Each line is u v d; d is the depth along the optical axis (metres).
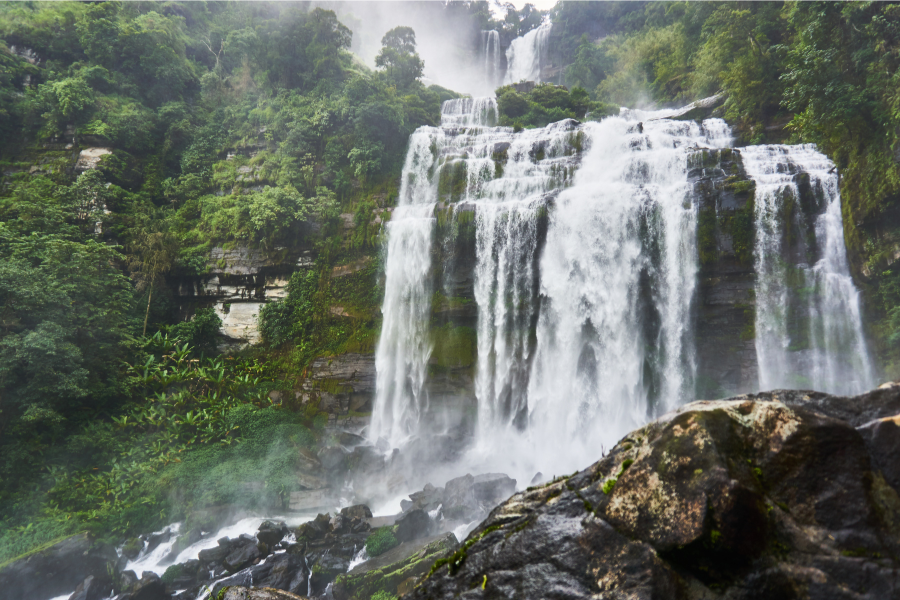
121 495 20.59
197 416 25.91
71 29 39.94
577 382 25.05
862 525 2.16
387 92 37.84
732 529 2.12
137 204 34.41
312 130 35.41
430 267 28.97
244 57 45.16
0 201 29.80
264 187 34.25
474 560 3.04
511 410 26.50
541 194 26.72
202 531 19.23
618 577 2.41
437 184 31.64
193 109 40.41
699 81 36.25
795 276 20.95
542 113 40.44
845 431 2.36
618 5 59.34
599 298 24.61
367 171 33.78
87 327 24.89
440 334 28.75
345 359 29.89
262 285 32.75
